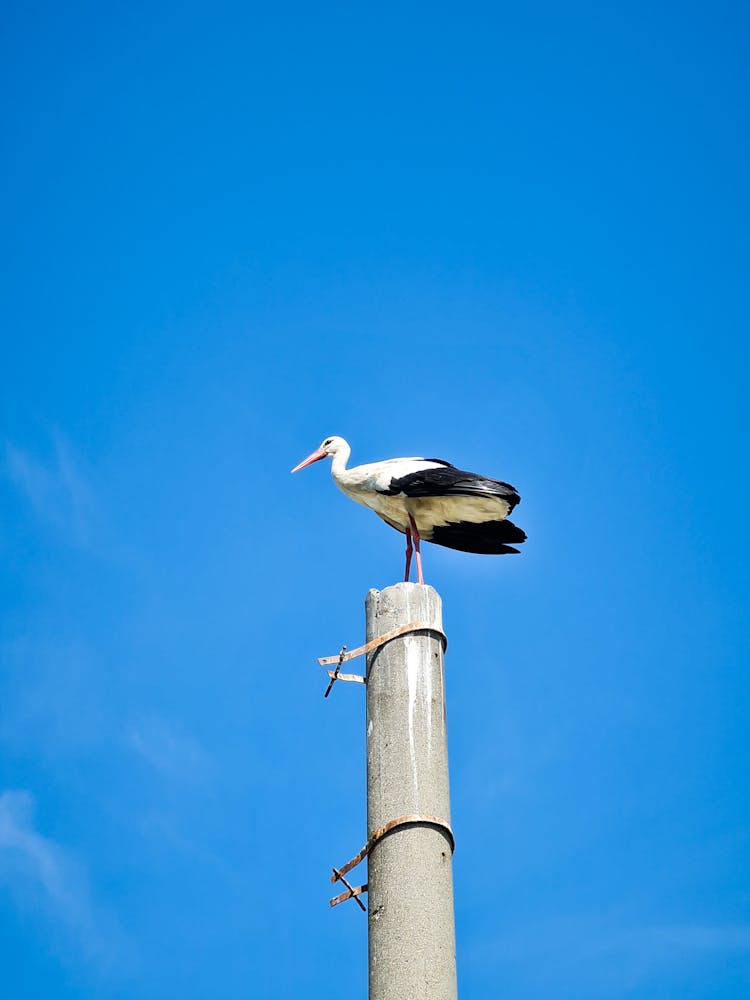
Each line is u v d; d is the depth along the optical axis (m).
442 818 9.50
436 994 8.83
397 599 10.27
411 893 9.14
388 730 9.77
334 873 9.64
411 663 9.99
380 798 9.55
